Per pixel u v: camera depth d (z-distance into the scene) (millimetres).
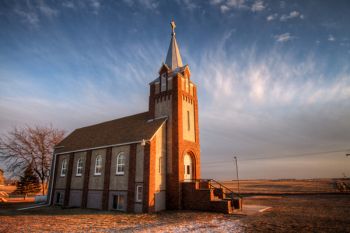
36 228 14250
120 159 23719
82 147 28266
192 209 21016
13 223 16047
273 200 29672
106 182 23766
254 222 14992
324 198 31219
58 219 17641
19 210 23969
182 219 16594
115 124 30922
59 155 31562
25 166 40469
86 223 15773
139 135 23141
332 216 17031
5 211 23203
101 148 25766
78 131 36344
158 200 21344
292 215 17594
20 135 40562
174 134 23391
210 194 20219
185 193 21812
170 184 22312
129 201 21312
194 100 26906
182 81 25625
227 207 18953
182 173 22594
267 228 13172
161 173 22344
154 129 22828
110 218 17703
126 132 25734
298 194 37906
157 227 13984
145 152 21641
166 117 24656
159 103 25922
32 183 41688
